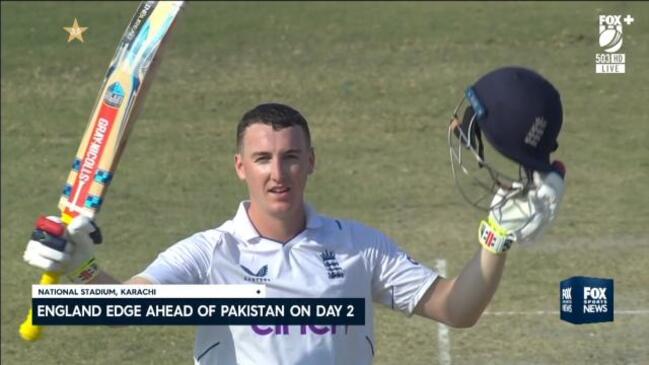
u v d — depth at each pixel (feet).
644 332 125.08
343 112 228.22
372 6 294.46
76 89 246.47
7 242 166.30
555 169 51.29
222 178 195.52
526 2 290.35
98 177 54.70
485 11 285.02
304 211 58.29
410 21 280.72
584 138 200.03
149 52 54.85
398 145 209.36
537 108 50.42
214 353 57.52
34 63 260.62
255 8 294.87
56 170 202.18
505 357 121.39
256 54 263.08
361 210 176.45
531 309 134.00
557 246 154.30
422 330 129.90
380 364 120.47
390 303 59.06
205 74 252.21
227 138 216.95
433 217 172.24
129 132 55.36
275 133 55.88
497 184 52.34
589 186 179.63
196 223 173.27
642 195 173.99
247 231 57.62
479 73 245.04
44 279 54.80
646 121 202.39
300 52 263.70
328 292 57.00
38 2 300.81
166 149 210.18
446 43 264.31
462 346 124.98
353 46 265.95
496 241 52.70
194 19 286.25
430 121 221.46
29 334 57.67
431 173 193.77
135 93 54.85
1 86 247.50
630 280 140.56
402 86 240.94
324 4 297.33
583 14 276.00
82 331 131.95
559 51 252.21
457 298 55.72
